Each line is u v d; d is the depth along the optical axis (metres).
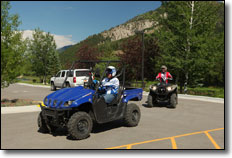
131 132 6.54
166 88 10.84
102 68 25.39
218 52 18.16
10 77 11.98
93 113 6.03
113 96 6.52
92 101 5.90
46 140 5.84
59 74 20.92
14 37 12.05
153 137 6.04
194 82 20.45
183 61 18.44
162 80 11.41
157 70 21.05
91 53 31.95
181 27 19.64
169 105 11.57
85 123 5.79
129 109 7.03
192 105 12.20
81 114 5.69
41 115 6.34
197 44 18.70
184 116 9.07
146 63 26.20
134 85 26.36
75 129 5.56
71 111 6.14
